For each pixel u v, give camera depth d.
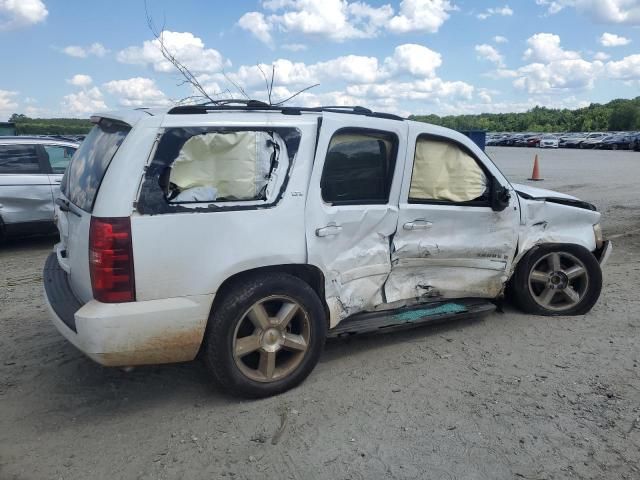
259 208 3.62
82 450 3.21
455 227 4.62
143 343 3.31
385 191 4.27
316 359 3.93
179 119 3.45
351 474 2.99
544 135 70.00
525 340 4.74
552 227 5.18
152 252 3.29
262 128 3.67
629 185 17.14
